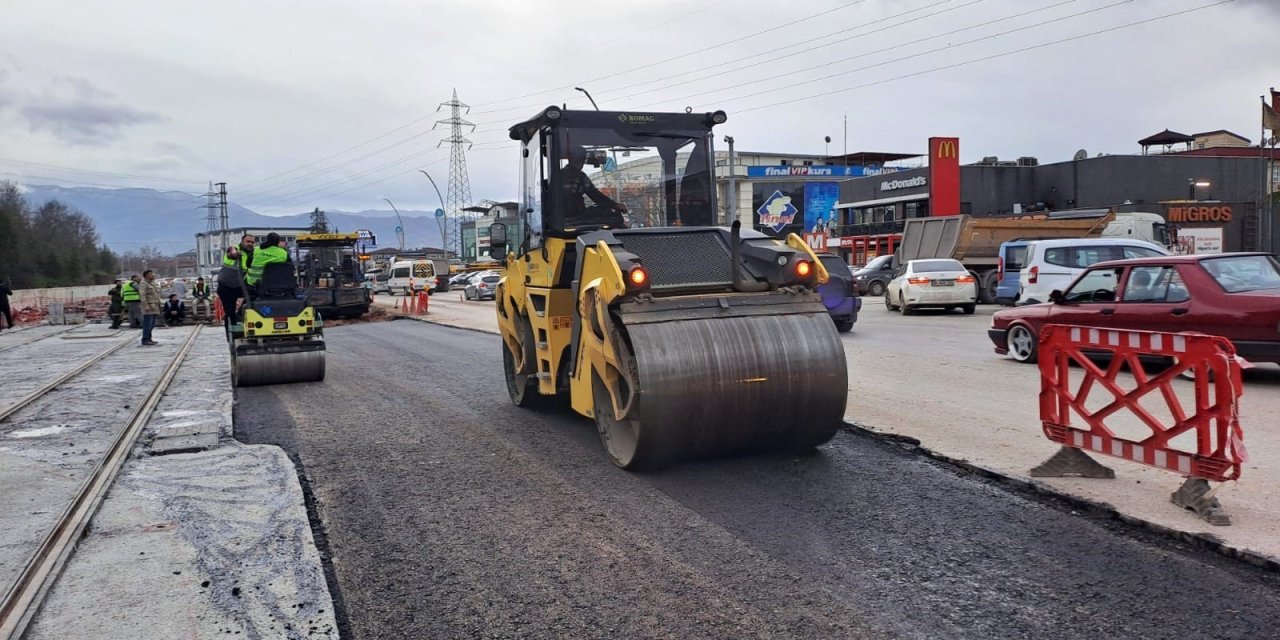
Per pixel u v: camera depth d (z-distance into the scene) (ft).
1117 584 13.82
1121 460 20.65
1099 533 16.12
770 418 21.12
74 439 28.37
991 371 35.55
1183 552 15.03
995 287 77.87
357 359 51.72
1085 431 18.99
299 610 13.97
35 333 89.66
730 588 14.32
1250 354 29.53
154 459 24.71
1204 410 16.37
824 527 17.07
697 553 15.97
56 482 22.47
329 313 97.25
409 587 14.97
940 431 24.32
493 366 45.06
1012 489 19.13
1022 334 37.78
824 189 195.62
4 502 20.58
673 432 20.31
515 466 22.97
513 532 17.61
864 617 13.01
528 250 29.04
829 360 21.26
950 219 81.92
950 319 62.54
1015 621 12.67
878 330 54.95
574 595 14.32
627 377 20.80
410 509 19.49
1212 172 148.05
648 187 27.17
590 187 26.55
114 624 13.53
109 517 19.07
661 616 13.35
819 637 12.42
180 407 34.50
